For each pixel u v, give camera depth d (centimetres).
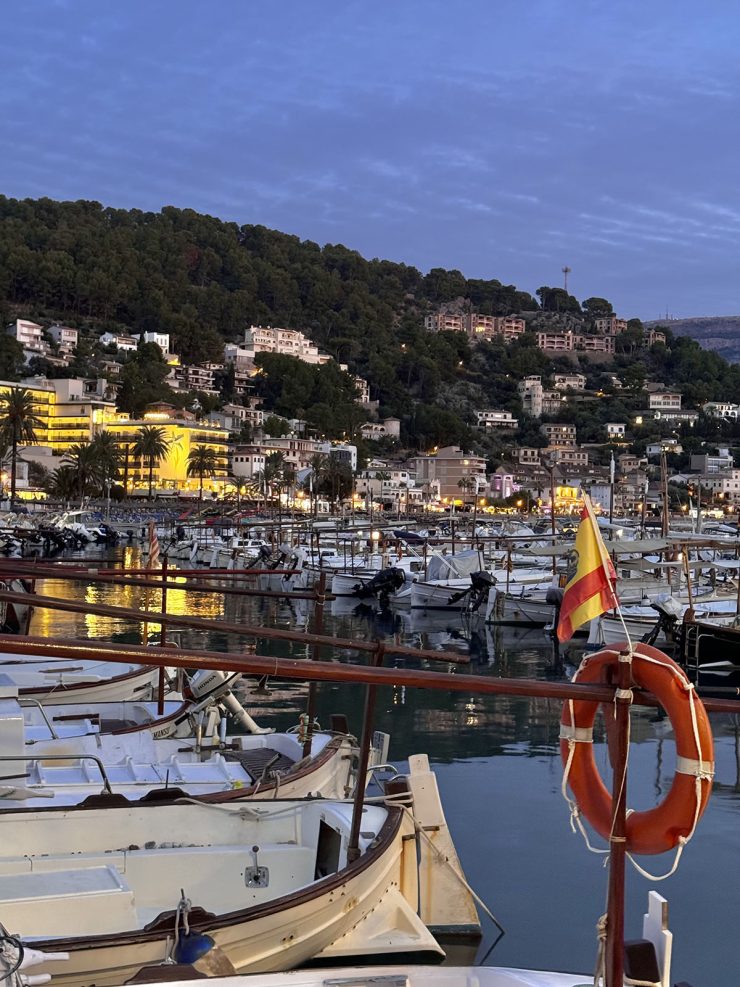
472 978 654
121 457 16888
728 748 2089
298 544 7375
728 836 1506
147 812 1008
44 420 17400
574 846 1435
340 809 1048
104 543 10012
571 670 3128
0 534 7812
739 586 3388
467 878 1303
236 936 804
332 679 572
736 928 1177
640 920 1188
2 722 1123
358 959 913
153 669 1856
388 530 8269
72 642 557
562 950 1088
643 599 4000
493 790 1717
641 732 2180
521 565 5897
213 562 7212
